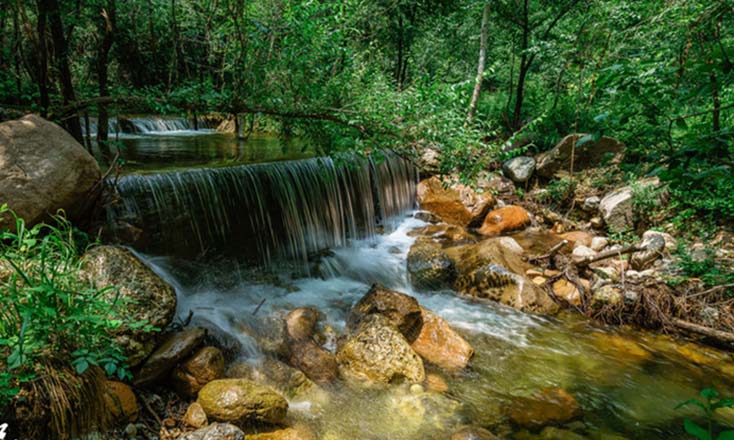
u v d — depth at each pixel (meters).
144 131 11.11
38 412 2.52
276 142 9.21
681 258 6.18
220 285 5.47
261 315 4.80
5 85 5.07
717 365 4.56
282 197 6.47
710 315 5.07
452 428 3.56
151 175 5.03
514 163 10.20
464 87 6.34
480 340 4.95
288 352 4.26
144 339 3.43
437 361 4.47
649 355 4.73
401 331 4.70
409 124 5.02
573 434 3.57
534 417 3.74
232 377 3.80
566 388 4.15
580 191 9.07
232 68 4.89
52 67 5.64
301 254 6.79
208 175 5.58
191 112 5.09
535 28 12.96
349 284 6.19
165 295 3.73
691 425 1.13
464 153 5.58
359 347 4.25
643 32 6.19
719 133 1.77
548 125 11.27
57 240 3.26
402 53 14.65
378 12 10.99
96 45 8.02
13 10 4.91
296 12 4.58
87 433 2.78
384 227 8.56
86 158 3.88
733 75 1.67
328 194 7.24
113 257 3.73
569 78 12.15
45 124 3.73
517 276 5.82
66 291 2.69
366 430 3.50
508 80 17.52
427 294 6.12
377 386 4.02
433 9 13.82
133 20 7.30
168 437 3.11
